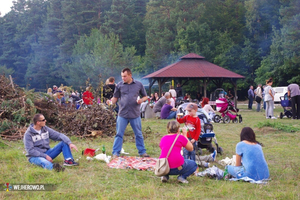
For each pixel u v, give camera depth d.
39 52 68.75
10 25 81.31
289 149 9.26
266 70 44.78
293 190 5.54
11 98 10.95
